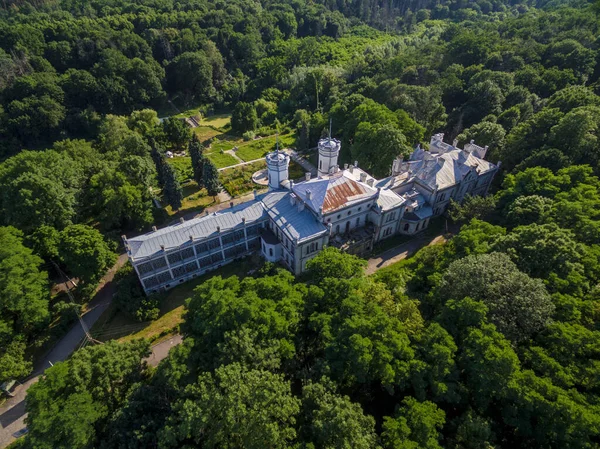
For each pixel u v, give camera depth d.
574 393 40.38
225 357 44.38
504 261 53.03
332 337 46.06
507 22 194.62
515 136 98.31
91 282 73.44
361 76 171.00
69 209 83.25
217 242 78.00
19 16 197.62
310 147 137.12
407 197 85.50
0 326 59.34
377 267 79.88
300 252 73.44
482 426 39.22
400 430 37.44
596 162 84.38
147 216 90.62
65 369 46.03
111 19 199.88
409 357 43.97
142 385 46.88
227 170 122.19
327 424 37.19
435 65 159.25
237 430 37.59
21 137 148.88
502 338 44.16
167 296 75.69
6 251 64.62
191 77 190.25
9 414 57.62
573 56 132.88
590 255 55.97
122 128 124.81
